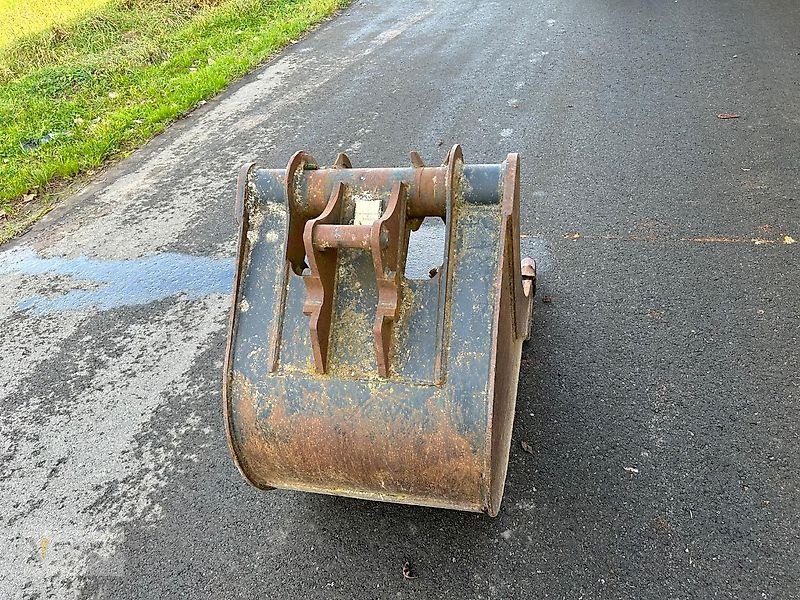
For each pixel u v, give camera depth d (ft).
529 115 18.39
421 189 7.11
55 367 11.85
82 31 30.89
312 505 8.68
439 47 24.95
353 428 6.77
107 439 10.22
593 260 12.40
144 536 8.68
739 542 7.62
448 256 6.90
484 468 6.56
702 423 9.05
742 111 17.11
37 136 21.48
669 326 10.72
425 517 8.29
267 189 7.50
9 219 17.24
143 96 24.06
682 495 8.18
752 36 21.94
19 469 9.91
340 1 32.73
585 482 8.46
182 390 10.94
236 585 7.94
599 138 16.70
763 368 9.78
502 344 6.97
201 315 12.64
